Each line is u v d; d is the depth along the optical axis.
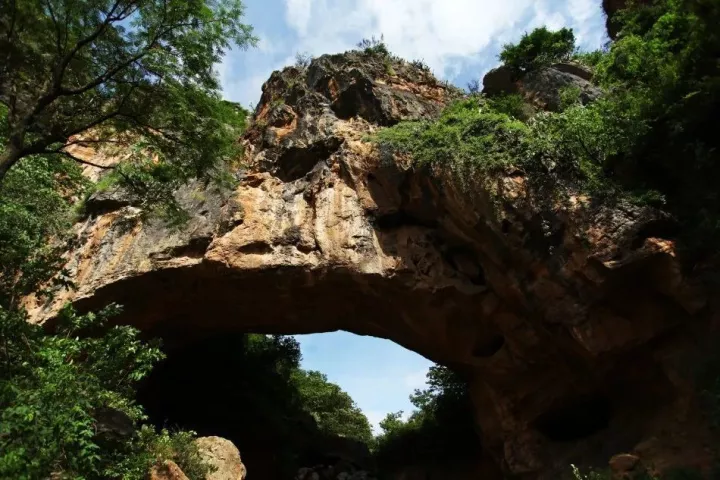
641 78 14.38
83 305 16.34
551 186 14.38
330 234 16.38
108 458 9.23
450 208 15.84
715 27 11.28
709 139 13.09
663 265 12.73
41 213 14.06
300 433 24.55
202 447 12.83
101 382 10.09
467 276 16.16
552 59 21.12
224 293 17.03
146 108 12.09
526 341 15.64
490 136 15.66
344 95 19.97
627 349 13.58
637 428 13.61
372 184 17.12
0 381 7.68
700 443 11.50
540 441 16.11
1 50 11.58
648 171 14.12
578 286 13.74
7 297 10.88
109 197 18.58
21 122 10.36
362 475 21.66
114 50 11.66
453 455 22.83
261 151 19.17
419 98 20.48
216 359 23.70
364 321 18.02
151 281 16.55
